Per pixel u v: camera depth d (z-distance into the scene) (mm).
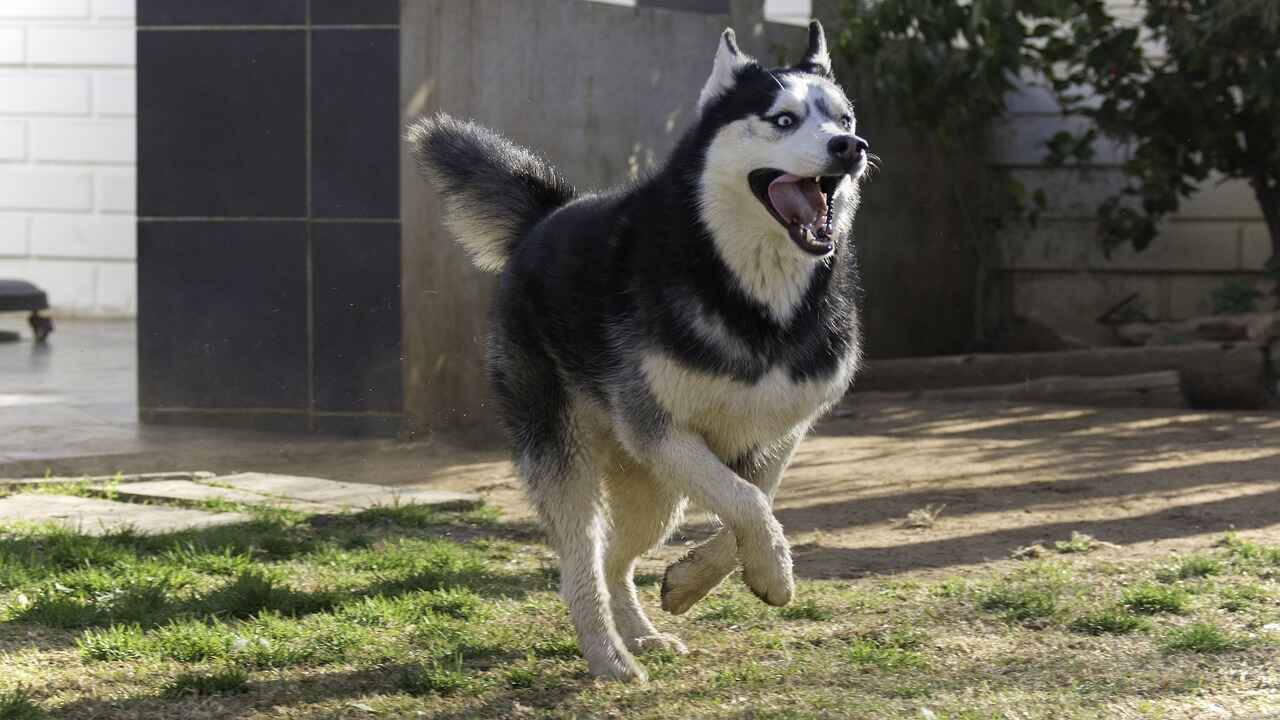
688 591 5055
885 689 4625
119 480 8781
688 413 4770
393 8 10156
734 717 4336
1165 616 5535
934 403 12617
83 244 19172
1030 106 15406
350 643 5203
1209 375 12477
